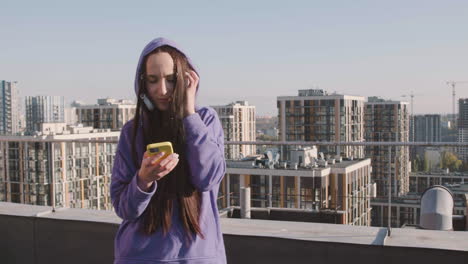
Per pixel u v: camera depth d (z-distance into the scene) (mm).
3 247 3068
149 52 1448
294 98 101188
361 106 106438
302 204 57281
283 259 2459
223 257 1535
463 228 6945
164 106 1480
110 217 2916
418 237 2434
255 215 7559
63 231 2896
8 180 39062
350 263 2355
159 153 1317
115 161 1555
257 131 153000
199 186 1453
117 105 108000
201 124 1453
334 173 59531
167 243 1423
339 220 7352
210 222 1513
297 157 60000
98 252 2809
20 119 117375
